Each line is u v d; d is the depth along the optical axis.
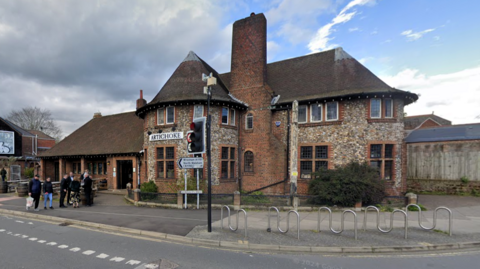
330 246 6.37
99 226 8.64
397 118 13.15
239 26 16.67
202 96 14.56
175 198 12.58
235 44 16.70
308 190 12.88
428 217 9.38
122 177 20.08
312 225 8.45
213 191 14.13
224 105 14.80
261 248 6.43
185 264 5.37
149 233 7.68
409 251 6.27
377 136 13.02
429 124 27.11
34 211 11.30
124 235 7.68
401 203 11.50
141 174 17.69
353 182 10.92
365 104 13.20
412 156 15.59
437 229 7.78
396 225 8.34
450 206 11.17
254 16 16.20
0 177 23.88
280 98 15.66
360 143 13.12
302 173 14.46
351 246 6.35
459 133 14.17
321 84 15.17
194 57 17.00
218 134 14.64
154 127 15.34
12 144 30.94
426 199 12.79
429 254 6.05
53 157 22.77
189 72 16.14
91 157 20.84
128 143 19.20
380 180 11.62
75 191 12.27
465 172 13.96
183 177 13.99
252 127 15.60
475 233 7.37
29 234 7.79
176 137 14.36
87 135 23.72
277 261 5.57
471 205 11.35
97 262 5.47
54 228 8.57
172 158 14.61
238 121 15.92
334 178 11.33
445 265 5.34
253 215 10.00
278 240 6.85
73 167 23.36
